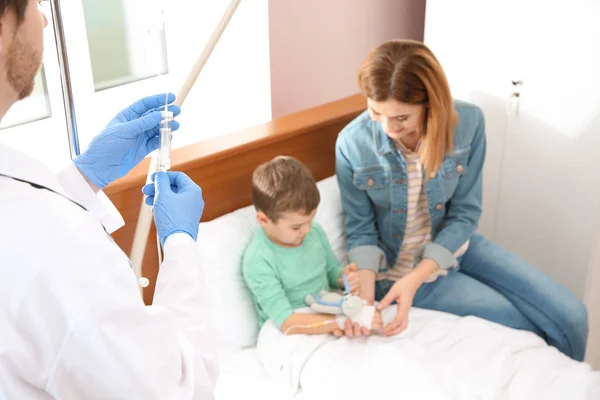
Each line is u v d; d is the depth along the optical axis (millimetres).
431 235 1781
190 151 1608
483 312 1730
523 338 1576
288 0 1892
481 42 1927
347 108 1914
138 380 749
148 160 1553
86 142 1673
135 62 1765
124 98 1772
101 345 726
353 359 1461
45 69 1590
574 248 1932
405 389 1374
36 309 712
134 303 766
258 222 1641
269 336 1534
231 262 1597
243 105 1969
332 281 1719
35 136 1620
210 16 1851
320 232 1702
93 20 1663
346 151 1715
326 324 1521
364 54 2197
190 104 1909
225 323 1574
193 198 1016
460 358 1487
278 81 1964
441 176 1686
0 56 715
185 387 811
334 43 2078
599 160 1801
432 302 1758
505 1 1835
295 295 1607
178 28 1831
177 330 838
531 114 1898
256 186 1534
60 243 721
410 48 1507
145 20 1718
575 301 1708
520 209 2027
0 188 729
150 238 1559
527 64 1855
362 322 1517
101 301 727
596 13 1688
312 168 1878
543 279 1747
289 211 1495
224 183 1673
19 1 705
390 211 1743
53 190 785
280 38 1916
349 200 1766
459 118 1687
